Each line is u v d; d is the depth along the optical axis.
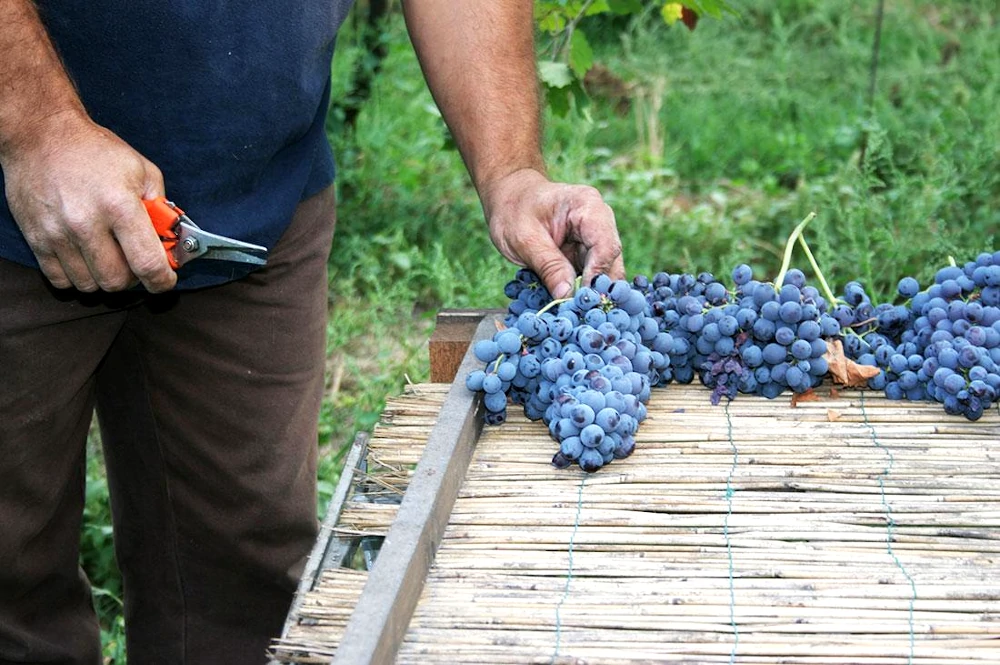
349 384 4.36
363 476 1.84
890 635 1.40
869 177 4.52
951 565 1.53
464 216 5.46
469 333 2.23
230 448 2.39
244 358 2.33
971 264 2.10
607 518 1.64
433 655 1.38
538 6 3.17
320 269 2.46
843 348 2.05
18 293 1.98
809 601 1.45
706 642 1.39
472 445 1.86
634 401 1.79
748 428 1.89
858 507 1.65
